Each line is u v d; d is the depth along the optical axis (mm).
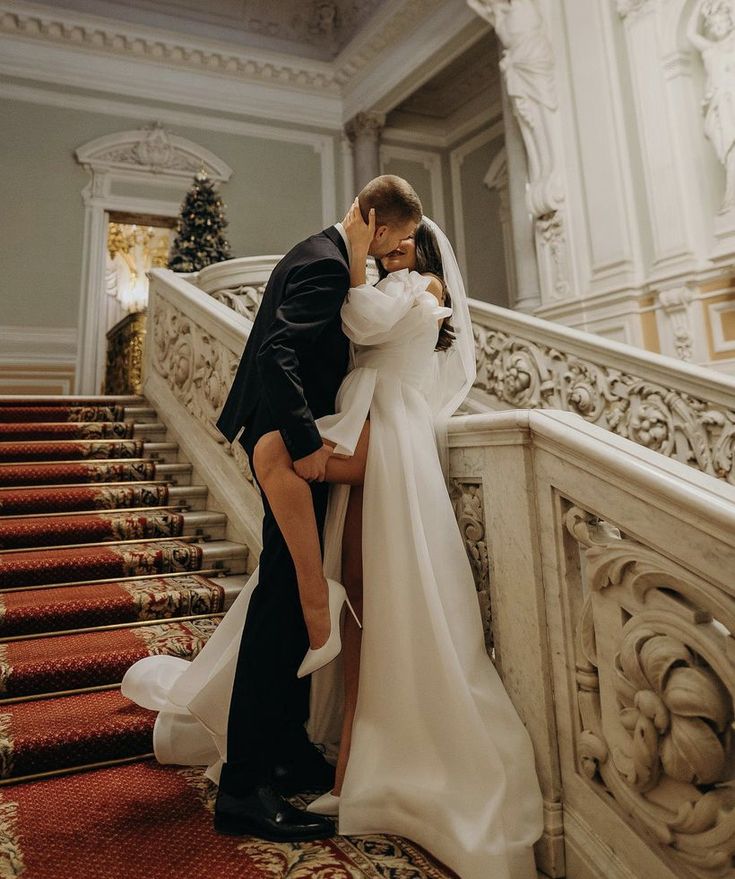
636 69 5480
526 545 1609
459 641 1592
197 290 4344
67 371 8445
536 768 1554
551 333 4188
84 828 1580
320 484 1818
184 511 3752
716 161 5027
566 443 1497
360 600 1737
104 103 9086
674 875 1266
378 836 1541
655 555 1311
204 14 9453
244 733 1589
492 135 10156
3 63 8586
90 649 2338
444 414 1898
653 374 3564
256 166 9891
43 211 8594
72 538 3244
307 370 1706
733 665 1173
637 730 1308
